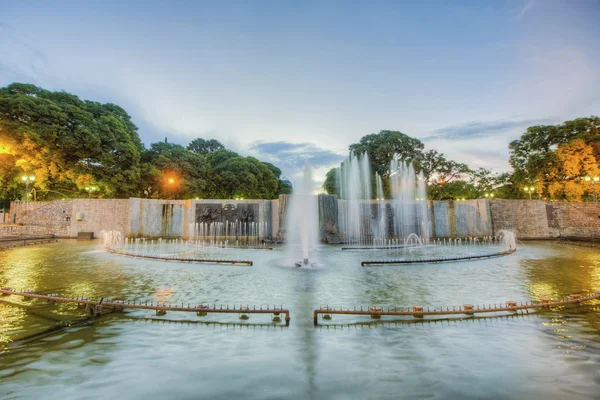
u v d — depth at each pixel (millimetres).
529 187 35719
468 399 3633
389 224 31891
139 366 4430
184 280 10328
